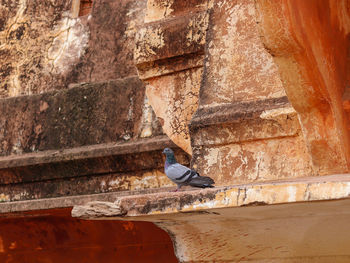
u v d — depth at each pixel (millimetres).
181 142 8039
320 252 5102
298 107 5625
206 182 5086
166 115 8195
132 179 9383
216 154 6785
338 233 4910
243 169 6566
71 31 11648
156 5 8609
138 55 8352
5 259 10625
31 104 11008
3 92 11680
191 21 8016
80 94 10547
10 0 12430
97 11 11539
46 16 11992
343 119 6027
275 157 6418
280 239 5117
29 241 10539
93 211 4844
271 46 5129
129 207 4781
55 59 11531
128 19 11102
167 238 9578
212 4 7863
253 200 4340
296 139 6332
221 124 6699
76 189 9859
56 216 10125
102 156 9484
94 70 11016
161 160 9055
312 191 4148
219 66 7301
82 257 10125
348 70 6566
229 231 5199
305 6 5379
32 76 11570
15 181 10414
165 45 8141
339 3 6688
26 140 10727
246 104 6723
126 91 10102
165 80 8289
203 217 4969
